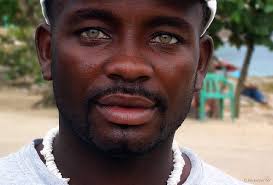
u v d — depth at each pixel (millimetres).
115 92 566
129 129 567
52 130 688
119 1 569
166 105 588
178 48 600
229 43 4473
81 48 584
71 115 594
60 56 599
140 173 632
